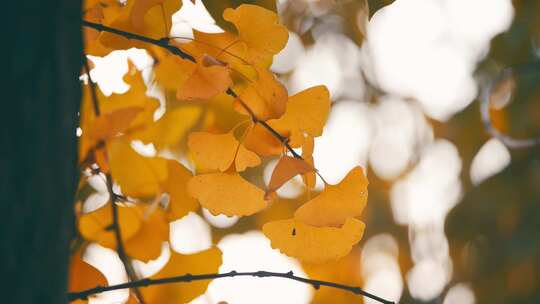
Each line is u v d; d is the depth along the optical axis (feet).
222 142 5.05
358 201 4.97
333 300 9.22
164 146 5.40
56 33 4.60
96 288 5.02
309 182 5.00
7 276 4.54
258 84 4.95
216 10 5.18
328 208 4.97
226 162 5.06
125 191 5.32
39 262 4.58
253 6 4.99
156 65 5.33
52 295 4.61
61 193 4.62
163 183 5.33
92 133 4.91
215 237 8.16
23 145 4.55
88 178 5.38
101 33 5.12
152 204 5.20
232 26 5.19
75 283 5.21
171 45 5.02
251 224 8.22
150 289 5.30
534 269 10.80
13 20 4.55
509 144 11.15
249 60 5.02
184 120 5.39
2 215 4.53
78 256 5.21
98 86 5.36
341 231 5.07
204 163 5.06
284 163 4.88
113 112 4.91
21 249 4.55
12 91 4.54
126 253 5.36
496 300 10.89
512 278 10.87
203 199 5.05
